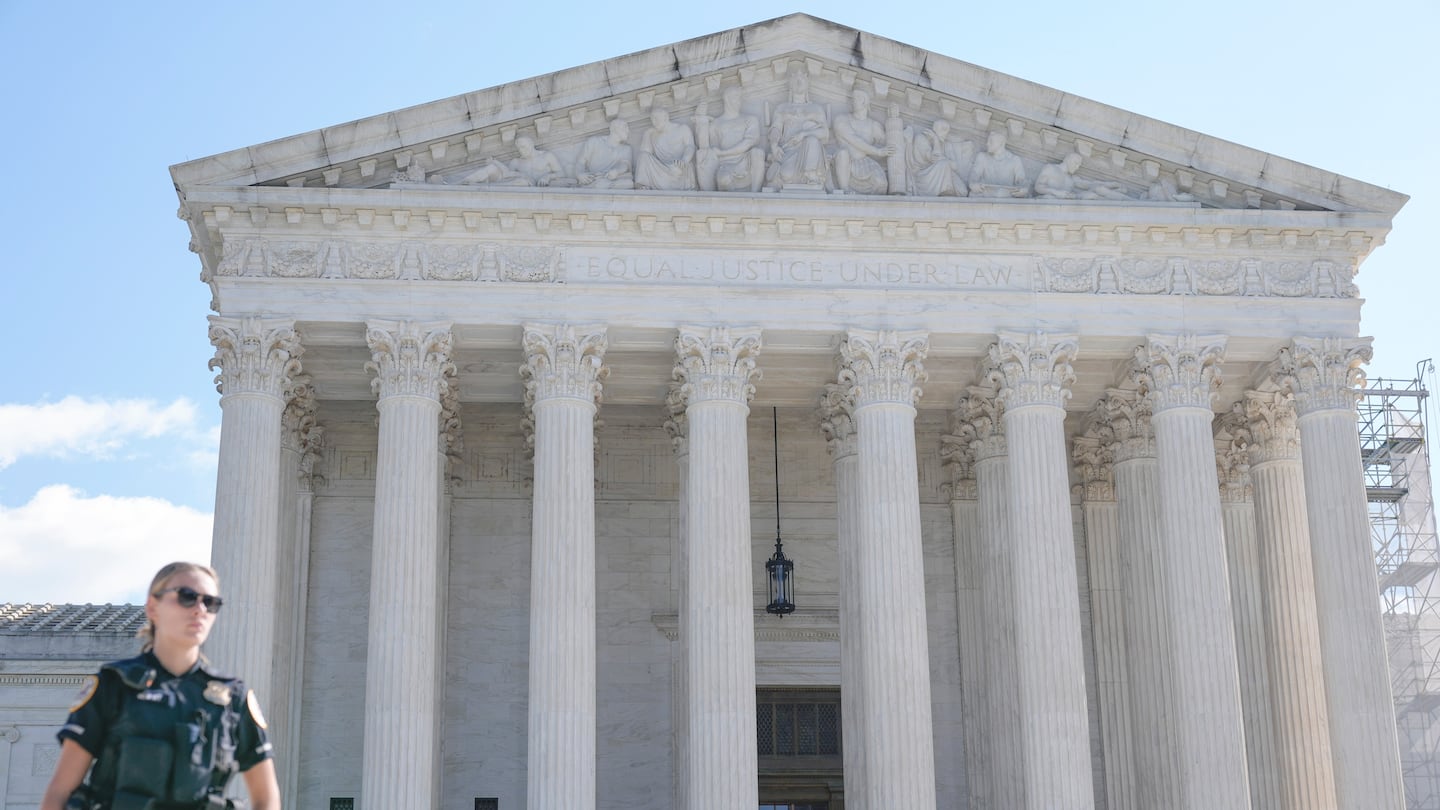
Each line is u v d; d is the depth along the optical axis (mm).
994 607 54969
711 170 50938
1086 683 60125
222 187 48594
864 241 50938
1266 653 56062
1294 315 51906
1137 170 52281
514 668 59250
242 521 46844
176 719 11734
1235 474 59438
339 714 57406
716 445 49156
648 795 58875
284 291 48875
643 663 60000
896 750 47406
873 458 49625
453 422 56250
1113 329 51219
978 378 54969
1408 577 80750
